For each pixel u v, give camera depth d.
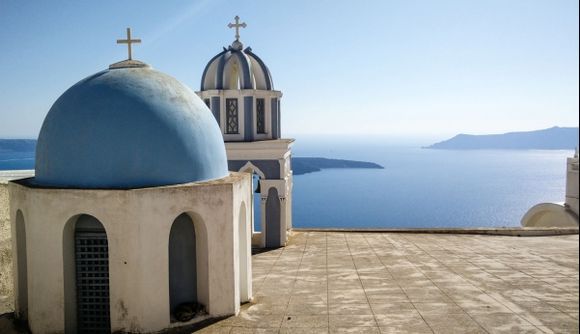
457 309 10.02
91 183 8.59
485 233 18.94
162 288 8.62
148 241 8.42
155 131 8.84
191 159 9.23
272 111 19.36
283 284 12.12
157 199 8.45
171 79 9.99
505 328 8.98
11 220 9.74
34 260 8.70
